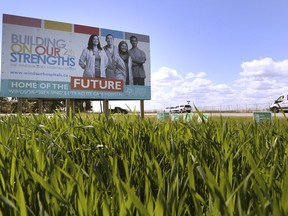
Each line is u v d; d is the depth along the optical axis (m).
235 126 3.51
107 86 14.53
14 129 3.22
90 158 2.25
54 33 13.52
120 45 14.97
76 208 1.18
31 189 1.41
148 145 2.47
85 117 4.04
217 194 0.94
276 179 1.37
